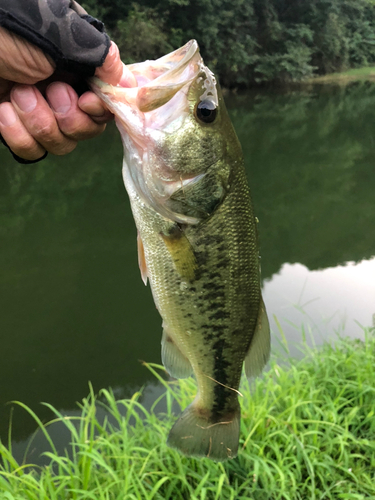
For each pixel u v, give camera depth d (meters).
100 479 0.41
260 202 1.68
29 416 0.61
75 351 0.76
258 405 0.48
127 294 0.95
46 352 0.76
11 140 0.25
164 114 0.28
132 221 1.36
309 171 2.09
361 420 0.50
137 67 0.29
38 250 1.14
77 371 0.71
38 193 1.59
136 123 0.27
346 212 1.57
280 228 1.42
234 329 0.33
